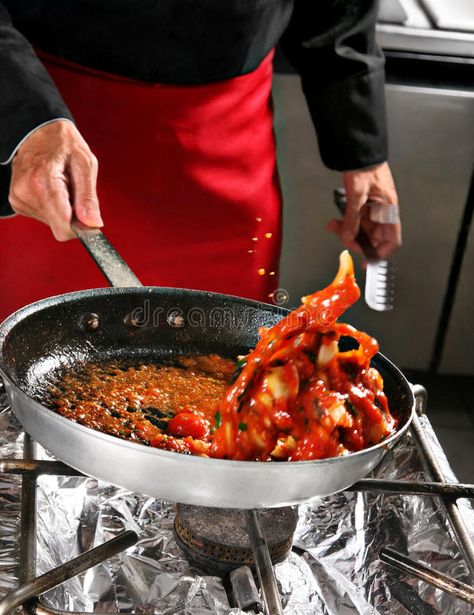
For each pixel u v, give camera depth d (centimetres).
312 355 81
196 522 84
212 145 152
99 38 136
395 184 221
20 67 123
